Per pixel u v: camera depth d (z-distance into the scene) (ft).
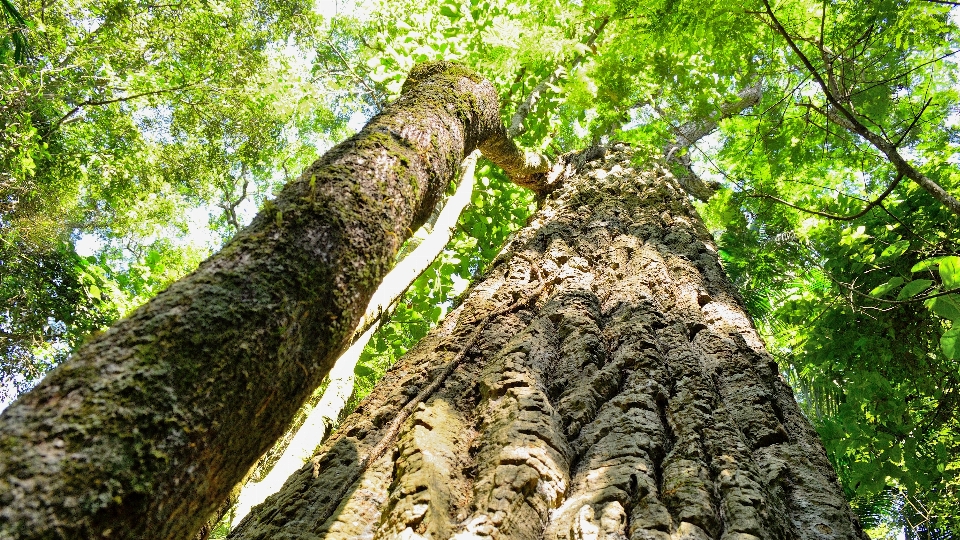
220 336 3.88
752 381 8.50
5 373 31.53
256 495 10.34
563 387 7.88
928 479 19.98
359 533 5.64
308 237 4.89
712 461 6.36
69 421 3.14
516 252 14.65
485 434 6.64
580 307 10.32
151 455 3.25
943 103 19.97
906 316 21.89
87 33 37.29
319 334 4.72
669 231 15.57
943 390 22.59
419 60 24.59
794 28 16.72
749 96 27.40
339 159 6.00
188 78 42.68
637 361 8.26
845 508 6.17
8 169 32.27
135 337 3.66
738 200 20.38
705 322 10.41
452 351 9.72
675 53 18.22
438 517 5.19
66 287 32.01
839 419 21.16
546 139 25.68
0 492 2.76
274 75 44.62
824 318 23.53
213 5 40.73
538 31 22.84
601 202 18.01
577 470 6.17
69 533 2.81
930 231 20.43
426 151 7.14
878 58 15.29
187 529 3.76
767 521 5.37
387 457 6.77
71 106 37.47
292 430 17.07
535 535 5.13
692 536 4.90
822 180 25.11
